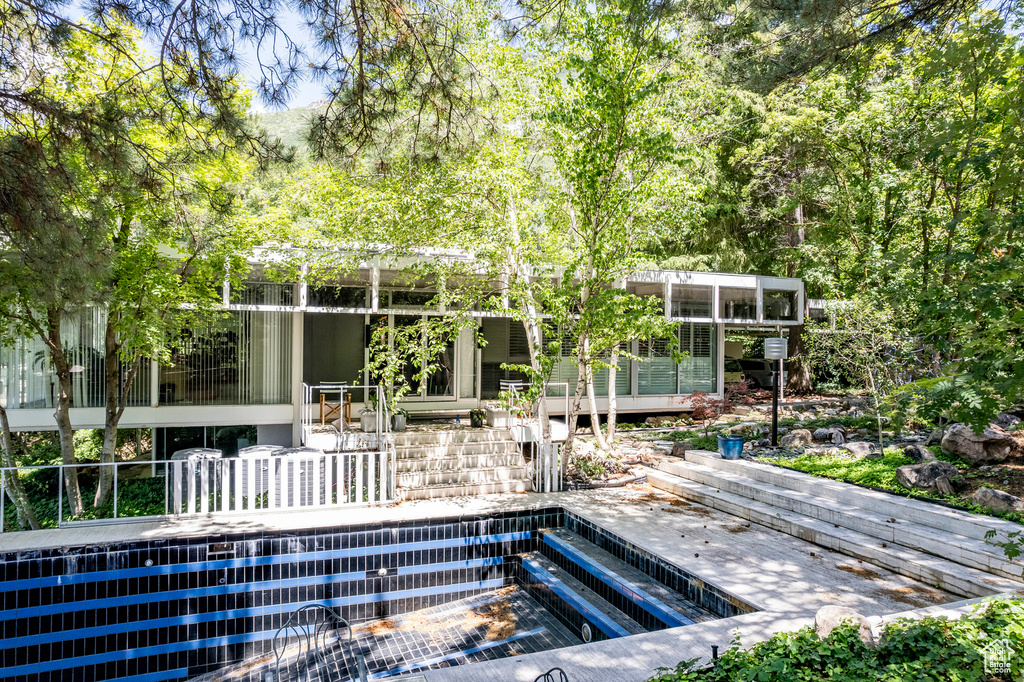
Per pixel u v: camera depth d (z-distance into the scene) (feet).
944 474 28.40
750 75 19.81
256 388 43.73
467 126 19.56
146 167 18.94
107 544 24.08
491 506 31.24
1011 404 11.32
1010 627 14.85
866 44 17.99
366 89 16.97
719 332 60.08
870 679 12.85
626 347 57.00
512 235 35.32
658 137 30.68
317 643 24.53
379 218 34.58
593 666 15.99
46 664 23.56
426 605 27.91
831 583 21.68
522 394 37.06
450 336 36.88
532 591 28.14
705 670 14.49
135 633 24.27
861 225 50.55
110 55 23.53
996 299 11.75
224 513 28.94
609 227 33.45
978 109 16.99
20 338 38.83
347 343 47.50
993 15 14.70
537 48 31.96
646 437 50.06
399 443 37.06
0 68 15.52
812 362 50.49
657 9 19.19
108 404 34.32
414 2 16.16
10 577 23.27
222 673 24.09
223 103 16.75
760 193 59.00
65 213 16.90
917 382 12.91
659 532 27.58
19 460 45.62
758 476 33.19
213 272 34.14
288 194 36.09
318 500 30.35
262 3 15.08
